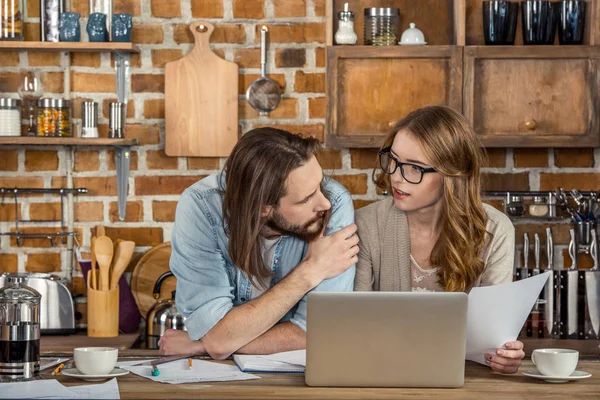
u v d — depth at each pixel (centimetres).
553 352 230
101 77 378
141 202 380
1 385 209
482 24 374
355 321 213
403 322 214
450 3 379
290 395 205
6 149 378
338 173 379
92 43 359
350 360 214
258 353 261
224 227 265
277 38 378
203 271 266
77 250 379
